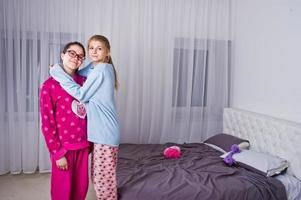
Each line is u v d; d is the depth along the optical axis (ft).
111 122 6.48
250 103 11.32
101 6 11.05
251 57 11.23
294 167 8.41
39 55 10.89
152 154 9.86
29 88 10.95
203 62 12.17
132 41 11.37
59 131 6.49
